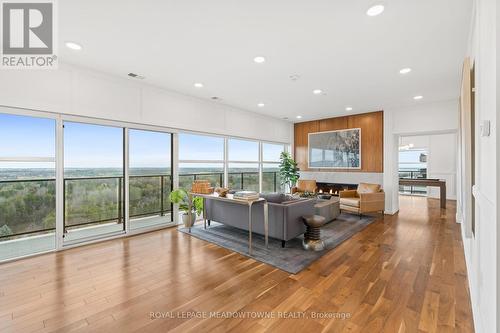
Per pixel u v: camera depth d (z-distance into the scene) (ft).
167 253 10.52
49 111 10.57
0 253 10.14
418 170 32.24
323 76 12.28
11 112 9.77
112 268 9.00
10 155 10.04
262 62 10.68
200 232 13.70
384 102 17.22
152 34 8.45
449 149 26.73
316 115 21.76
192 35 8.51
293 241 12.07
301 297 7.07
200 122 16.55
